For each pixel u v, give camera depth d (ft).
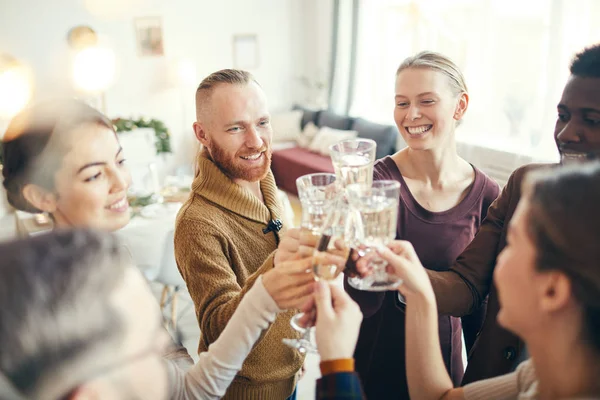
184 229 3.86
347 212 3.05
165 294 10.97
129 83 20.03
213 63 21.74
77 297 1.68
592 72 2.97
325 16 22.33
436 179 4.72
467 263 3.77
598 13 12.44
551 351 1.91
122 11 19.27
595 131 3.02
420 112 4.46
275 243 4.27
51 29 18.25
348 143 3.27
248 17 22.07
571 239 1.71
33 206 2.70
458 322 4.59
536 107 14.29
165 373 2.10
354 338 2.52
